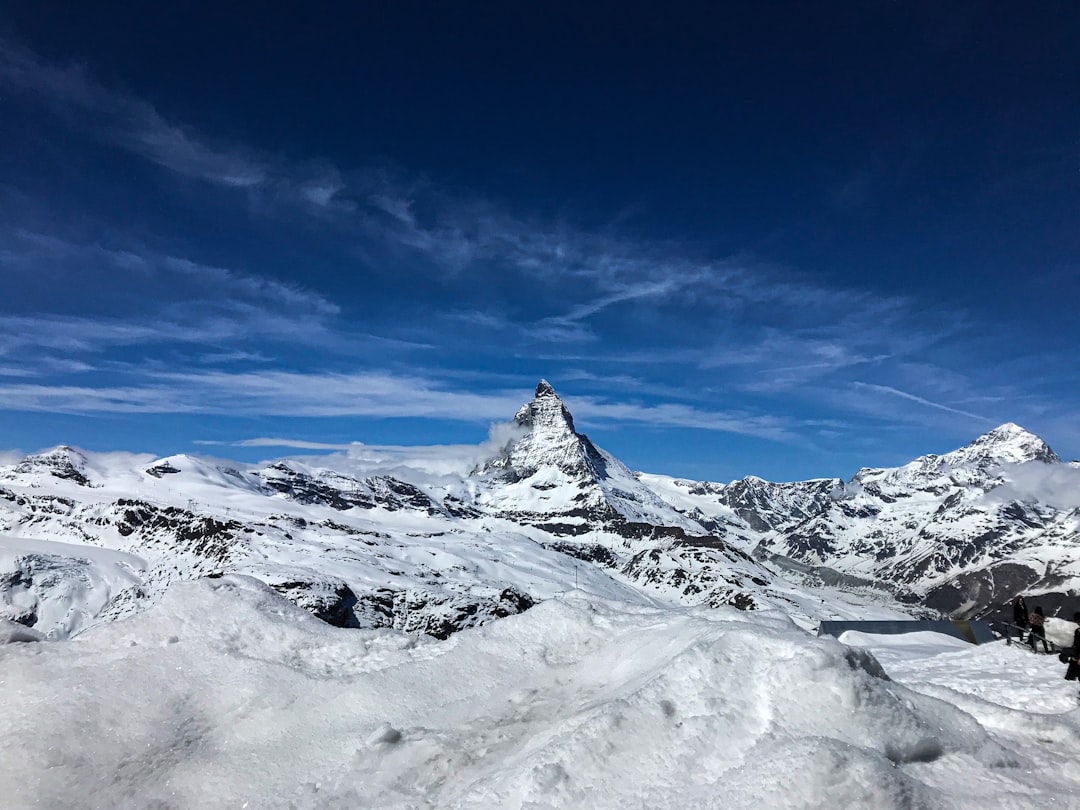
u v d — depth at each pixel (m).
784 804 6.37
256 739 10.55
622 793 7.21
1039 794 6.81
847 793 6.39
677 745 7.82
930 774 7.37
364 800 8.55
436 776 8.77
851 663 8.66
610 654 11.96
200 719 11.41
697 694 8.62
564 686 11.28
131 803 9.20
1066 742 8.33
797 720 7.89
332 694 11.41
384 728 9.84
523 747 8.98
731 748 7.71
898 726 7.80
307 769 9.54
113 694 11.93
